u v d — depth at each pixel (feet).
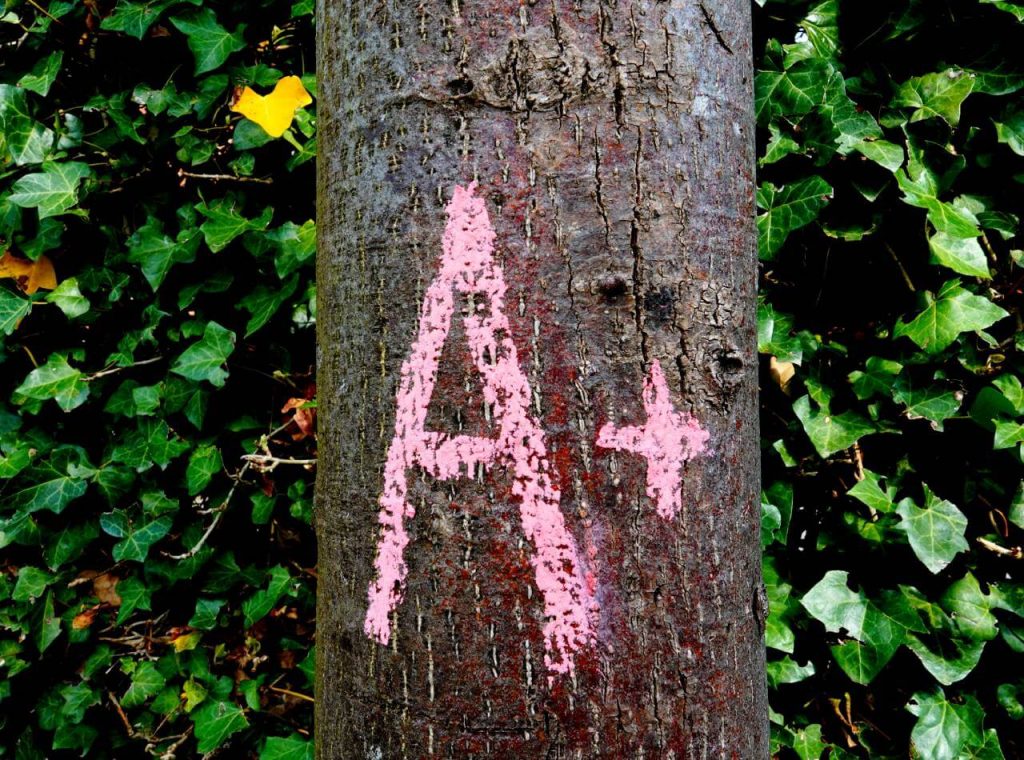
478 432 2.56
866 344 5.60
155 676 6.48
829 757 5.57
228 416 6.20
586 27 2.58
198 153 6.12
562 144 2.56
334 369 2.89
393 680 2.61
